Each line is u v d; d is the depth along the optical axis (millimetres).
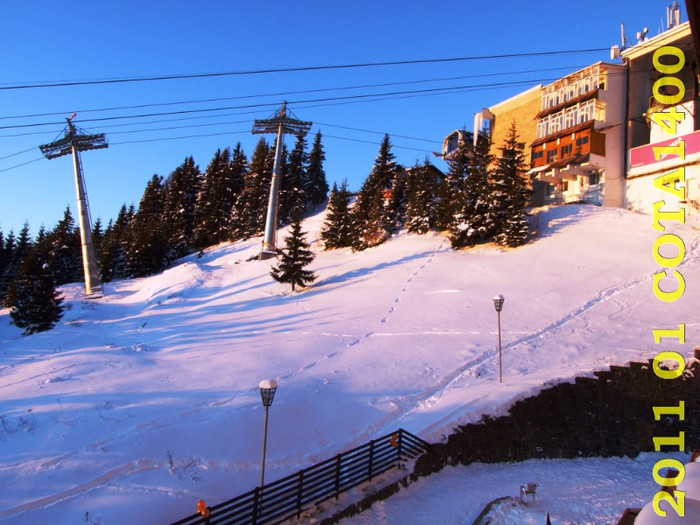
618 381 17000
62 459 11719
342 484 11984
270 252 47000
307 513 11195
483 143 46562
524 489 12484
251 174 69375
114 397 15367
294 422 14445
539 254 34594
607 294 26016
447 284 31062
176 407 14820
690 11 6855
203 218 70938
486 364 19516
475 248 39781
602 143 43281
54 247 64750
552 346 20828
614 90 44000
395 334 23406
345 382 17734
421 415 15633
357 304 29062
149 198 83438
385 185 61531
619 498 12680
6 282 65750
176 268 47594
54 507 10164
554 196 49312
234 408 14695
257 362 19703
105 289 48188
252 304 32406
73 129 47719
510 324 23625
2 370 19469
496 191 40562
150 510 10336
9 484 10688
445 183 49000
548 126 49188
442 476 13898
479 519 11531
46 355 22062
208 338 24391
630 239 33844
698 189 36500
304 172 76938
